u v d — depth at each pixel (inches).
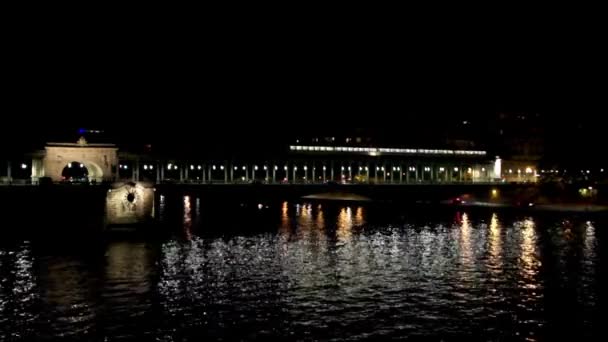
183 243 2977.4
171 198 6756.9
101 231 3046.3
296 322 1620.3
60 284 2012.8
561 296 1942.7
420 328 1584.6
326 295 1907.0
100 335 1508.4
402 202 6412.4
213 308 1747.0
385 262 2524.6
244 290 1966.0
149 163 6850.4
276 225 3978.8
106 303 1787.6
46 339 1476.4
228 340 1483.8
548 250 2947.8
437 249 2933.1
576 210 5477.4
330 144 7790.4
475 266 2454.5
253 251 2778.1
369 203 6269.7
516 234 3629.4
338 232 3609.7
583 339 1526.8
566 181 7303.2
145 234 3073.3
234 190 5639.8
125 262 2410.2
